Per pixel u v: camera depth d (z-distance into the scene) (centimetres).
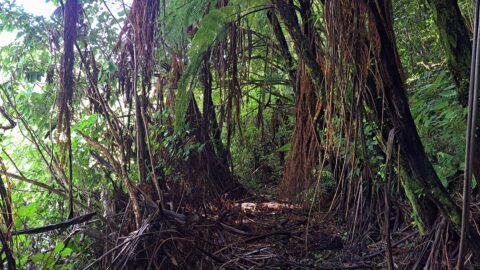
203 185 702
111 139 538
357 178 576
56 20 497
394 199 553
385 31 326
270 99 854
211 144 761
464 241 243
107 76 527
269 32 697
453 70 358
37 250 447
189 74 452
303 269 497
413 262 437
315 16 432
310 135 516
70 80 411
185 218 490
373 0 316
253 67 823
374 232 564
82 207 460
